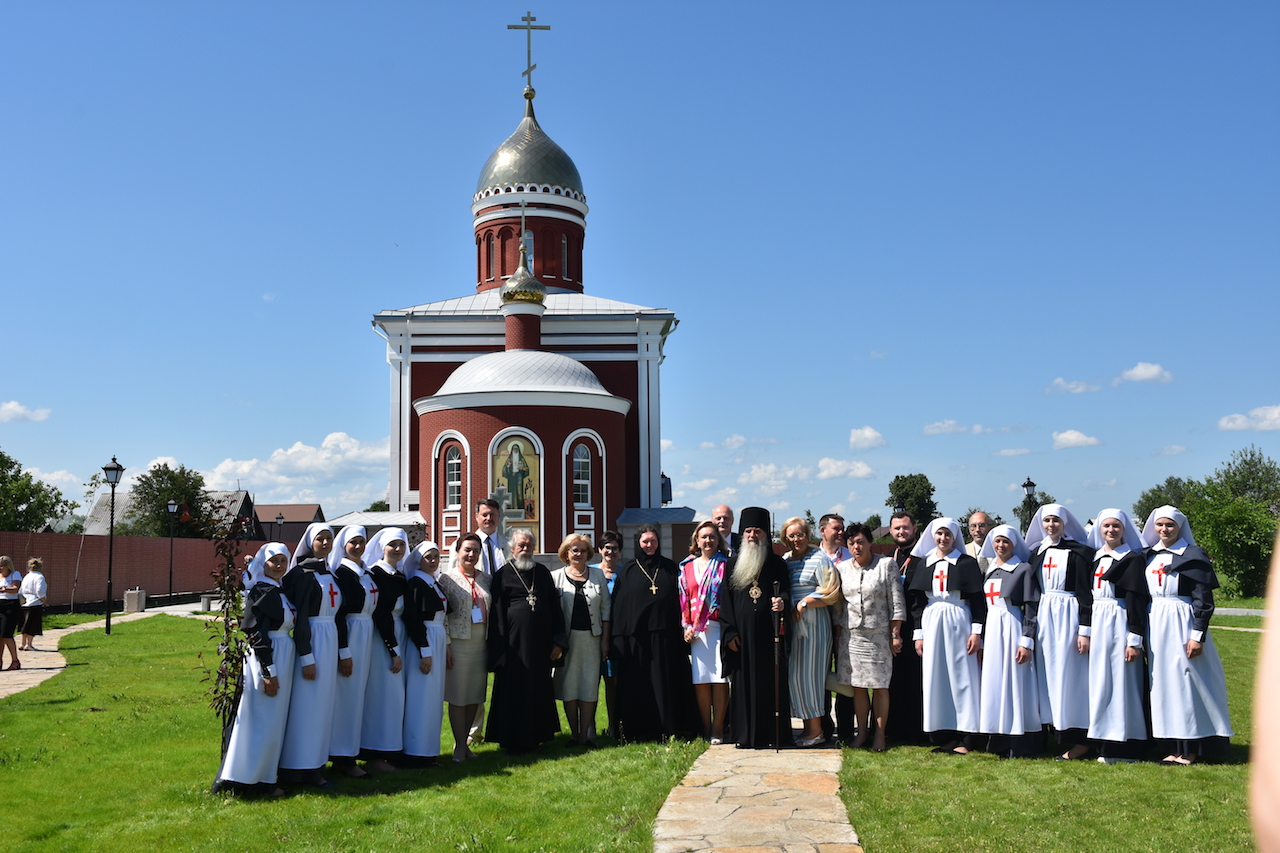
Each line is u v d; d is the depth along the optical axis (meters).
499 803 8.03
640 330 34.09
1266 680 1.13
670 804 7.69
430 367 33.66
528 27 38.88
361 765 9.46
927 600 9.79
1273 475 63.09
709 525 10.56
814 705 9.84
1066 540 9.48
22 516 47.72
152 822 7.72
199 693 13.95
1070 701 9.12
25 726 11.53
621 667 10.49
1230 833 6.70
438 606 9.70
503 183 37.19
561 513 28.34
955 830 6.91
